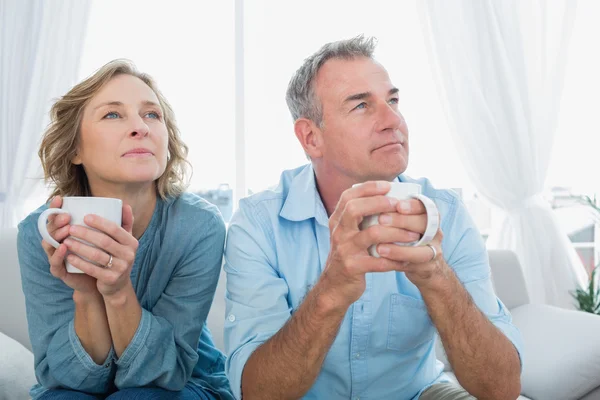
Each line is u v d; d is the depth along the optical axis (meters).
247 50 3.00
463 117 2.82
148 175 1.15
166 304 1.21
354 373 1.24
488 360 1.04
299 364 1.01
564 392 1.62
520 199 2.76
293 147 2.97
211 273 1.25
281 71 2.94
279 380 1.04
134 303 1.09
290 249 1.29
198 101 2.98
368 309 1.22
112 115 1.16
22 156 2.76
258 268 1.24
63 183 1.25
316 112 1.23
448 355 1.06
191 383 1.23
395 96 1.22
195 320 1.21
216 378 1.31
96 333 1.11
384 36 2.93
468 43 2.83
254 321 1.18
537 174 2.82
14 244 1.82
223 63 3.01
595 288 2.80
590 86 3.14
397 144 1.18
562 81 2.85
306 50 2.94
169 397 1.12
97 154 1.15
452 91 2.82
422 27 2.85
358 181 1.23
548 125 2.85
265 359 1.05
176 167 1.31
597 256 3.30
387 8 2.94
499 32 2.83
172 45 2.96
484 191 2.80
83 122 1.16
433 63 2.85
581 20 3.12
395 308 1.24
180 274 1.24
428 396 1.26
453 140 2.84
